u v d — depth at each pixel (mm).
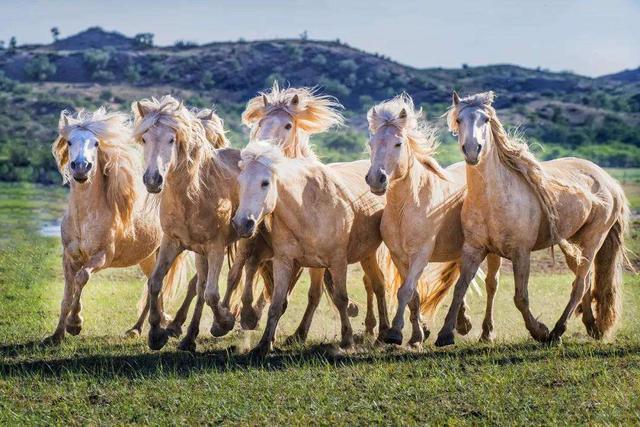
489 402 10422
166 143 12703
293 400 10797
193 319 13992
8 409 10555
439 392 10922
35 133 112375
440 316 18281
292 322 17344
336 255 13586
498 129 13305
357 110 162125
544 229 14141
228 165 13914
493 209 13391
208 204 13398
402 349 13727
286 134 15594
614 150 98875
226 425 10000
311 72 190750
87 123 13914
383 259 15477
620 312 15414
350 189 14023
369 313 15859
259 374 11992
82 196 14141
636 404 10102
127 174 14438
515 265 13664
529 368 11859
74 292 14539
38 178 76625
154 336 13484
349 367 12305
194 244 13609
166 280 16094
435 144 14180
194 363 12953
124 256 15070
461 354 13180
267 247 14242
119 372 12289
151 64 198375
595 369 11742
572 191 14430
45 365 12758
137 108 13070
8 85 161875
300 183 13117
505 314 18266
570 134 108250
